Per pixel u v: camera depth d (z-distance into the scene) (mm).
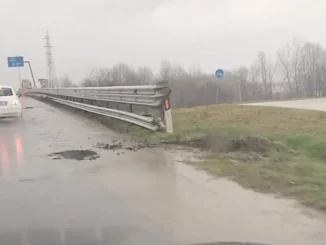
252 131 10320
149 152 8727
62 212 4945
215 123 12156
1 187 6156
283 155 7770
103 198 5469
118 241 4043
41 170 7309
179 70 54750
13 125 15867
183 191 5668
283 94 60719
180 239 4043
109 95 15180
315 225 4340
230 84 50125
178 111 17000
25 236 4230
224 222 4469
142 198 5406
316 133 9805
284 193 5461
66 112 22984
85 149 9461
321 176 6211
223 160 7582
